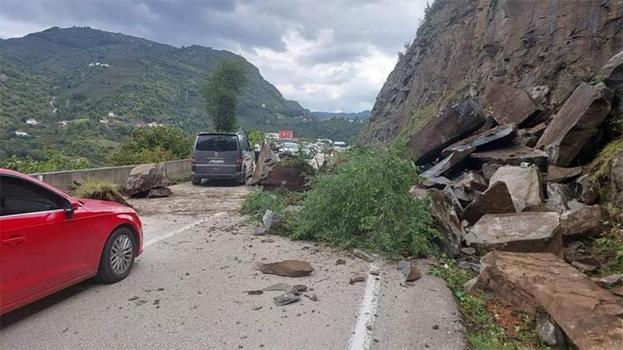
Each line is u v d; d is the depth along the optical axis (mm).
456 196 9102
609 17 14680
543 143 11102
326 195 8242
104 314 4957
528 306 5074
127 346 4262
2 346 4242
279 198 10672
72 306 5164
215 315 4953
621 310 4402
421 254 7172
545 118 13195
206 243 8109
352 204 7824
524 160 10469
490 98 14305
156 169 14297
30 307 5137
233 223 9969
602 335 4082
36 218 4824
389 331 4598
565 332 4305
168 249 7680
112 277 5914
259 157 17344
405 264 6629
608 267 6402
